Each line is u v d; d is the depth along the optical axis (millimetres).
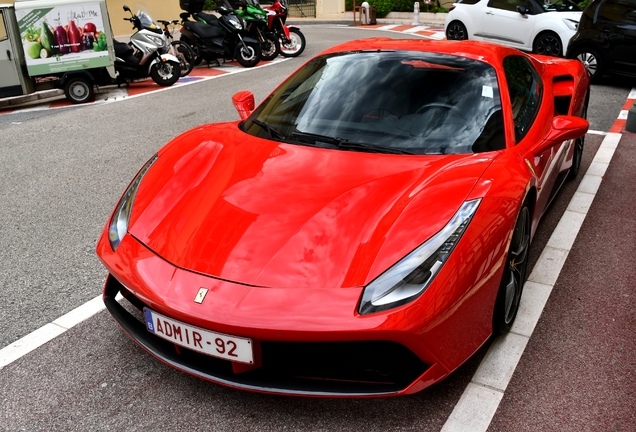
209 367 2238
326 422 2246
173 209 2531
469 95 3018
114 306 2586
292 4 25250
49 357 2682
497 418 2260
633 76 9070
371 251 2148
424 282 2062
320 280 2074
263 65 12227
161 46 10180
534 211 2848
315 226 2264
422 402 2348
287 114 3172
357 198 2395
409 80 3133
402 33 17656
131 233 2482
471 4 12844
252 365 2098
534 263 3518
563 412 2291
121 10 17047
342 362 2143
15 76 9031
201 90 9609
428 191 2389
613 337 2777
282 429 2215
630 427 2215
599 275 3377
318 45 15023
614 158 5512
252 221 2328
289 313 1998
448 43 3508
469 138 2812
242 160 2791
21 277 3465
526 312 2977
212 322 2035
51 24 8938
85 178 5328
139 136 6766
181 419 2275
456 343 2191
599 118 7121
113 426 2246
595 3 9391
